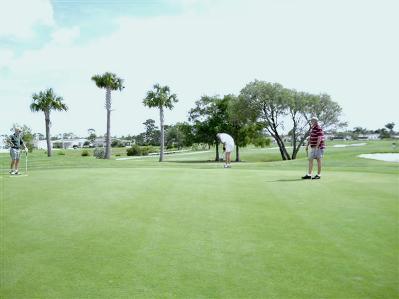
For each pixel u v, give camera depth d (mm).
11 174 15203
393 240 5574
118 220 6910
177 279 4215
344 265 4613
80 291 3922
